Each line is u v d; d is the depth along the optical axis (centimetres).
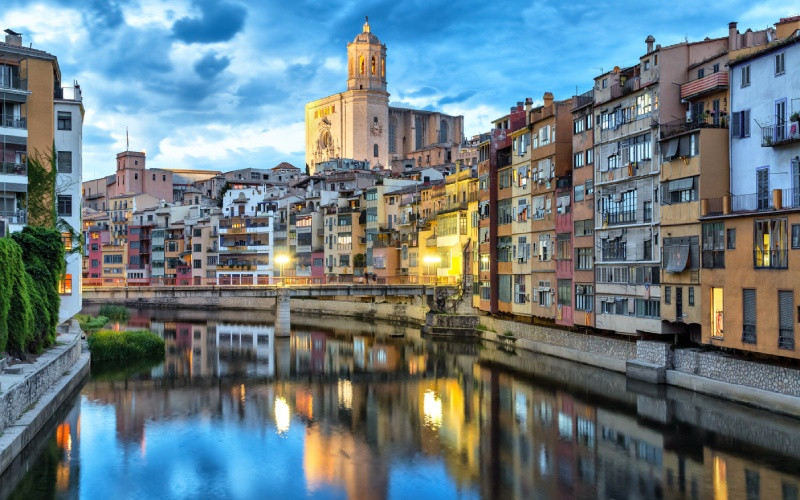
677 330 5062
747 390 4250
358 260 12019
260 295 8844
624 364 5403
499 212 7681
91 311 12056
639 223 5344
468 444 3891
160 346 7219
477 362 6450
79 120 6538
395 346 7706
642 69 5366
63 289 6444
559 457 3628
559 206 6462
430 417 4481
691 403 4456
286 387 5491
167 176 19762
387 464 3597
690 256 4797
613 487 3198
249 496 3203
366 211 12131
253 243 13650
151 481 3381
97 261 17088
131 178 19125
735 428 3916
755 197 4450
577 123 6206
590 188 5984
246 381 5738
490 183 7731
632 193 5447
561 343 6406
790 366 4091
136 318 11175
